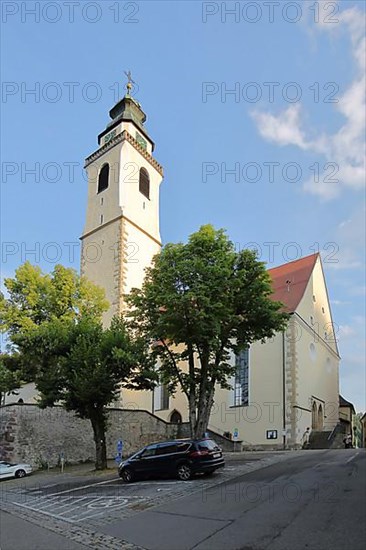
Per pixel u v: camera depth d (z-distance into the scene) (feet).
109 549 31.50
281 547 28.50
